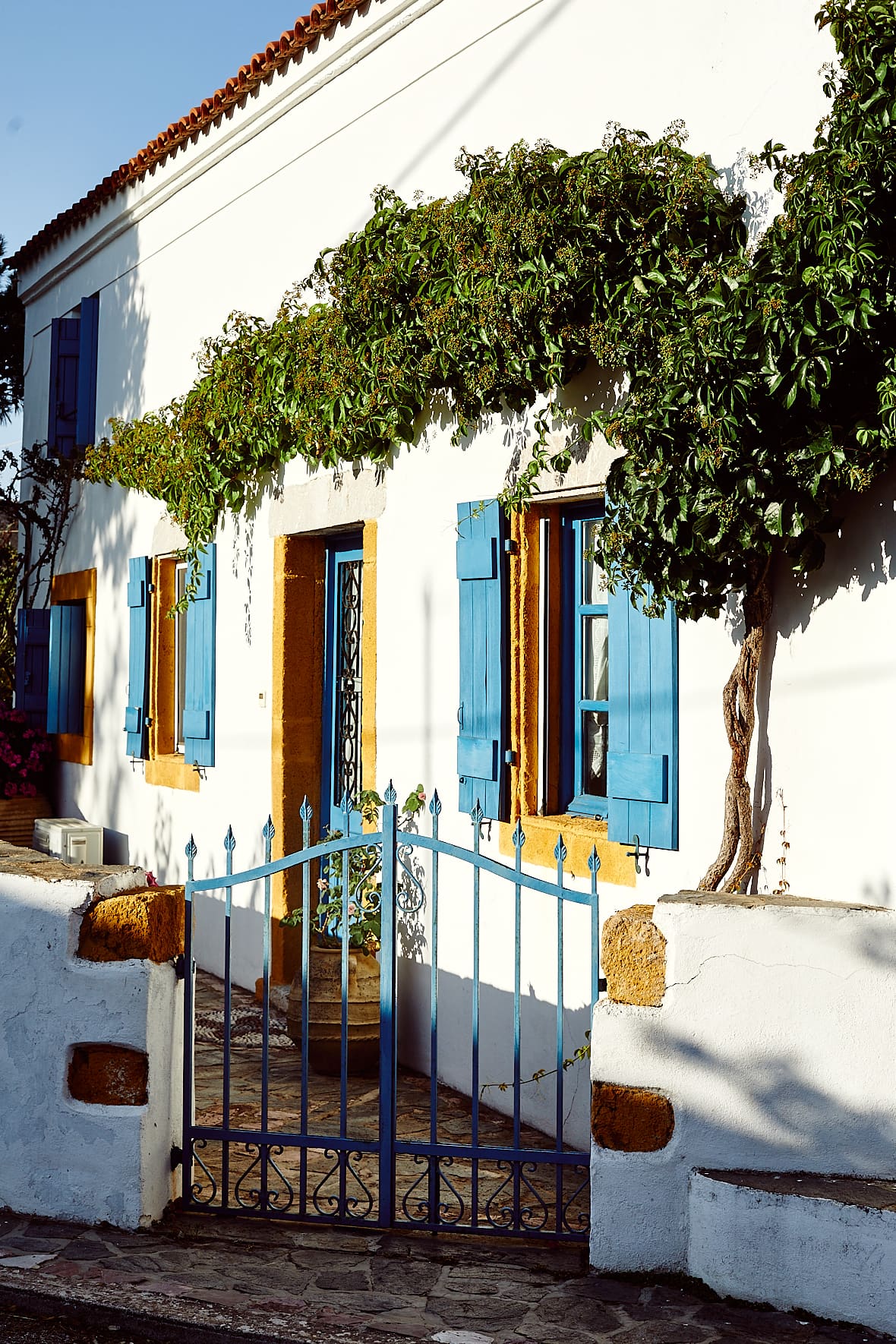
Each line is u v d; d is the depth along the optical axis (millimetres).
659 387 4566
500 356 5719
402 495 6883
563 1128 5605
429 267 6117
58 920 4613
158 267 10203
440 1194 4875
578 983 5625
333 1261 4281
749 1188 3900
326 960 6625
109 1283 4070
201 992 8352
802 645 4676
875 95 4125
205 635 8953
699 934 4082
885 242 4078
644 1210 4109
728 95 5078
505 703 6074
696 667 5121
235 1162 5277
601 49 5715
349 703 7867
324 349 6941
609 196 5105
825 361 4113
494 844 6172
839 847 4520
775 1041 4031
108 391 11227
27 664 12609
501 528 6062
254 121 8484
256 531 8367
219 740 8852
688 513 4488
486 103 6430
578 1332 3744
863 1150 3971
